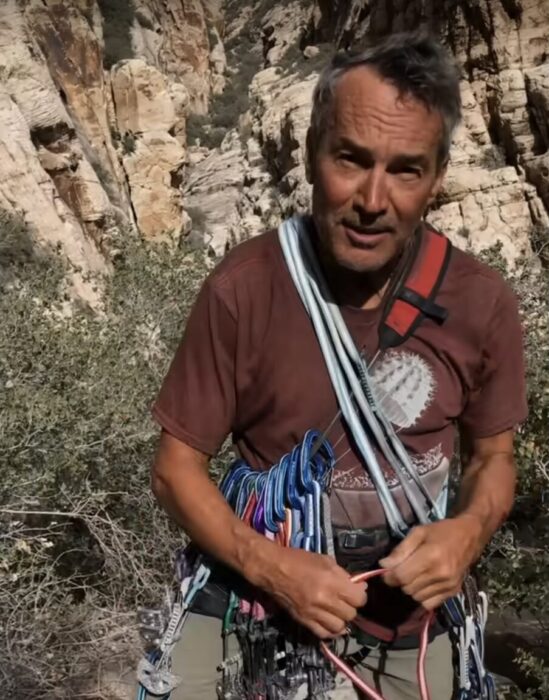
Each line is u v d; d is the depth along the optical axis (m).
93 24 30.72
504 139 15.92
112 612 5.70
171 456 1.89
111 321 8.53
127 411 6.68
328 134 1.72
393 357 1.85
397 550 1.75
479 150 16.00
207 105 45.50
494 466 1.96
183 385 1.89
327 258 1.83
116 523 6.20
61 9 25.61
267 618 1.90
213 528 1.81
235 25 54.16
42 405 6.04
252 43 51.50
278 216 20.55
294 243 1.85
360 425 1.83
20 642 5.09
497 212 15.27
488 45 16.12
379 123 1.67
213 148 39.44
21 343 7.20
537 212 15.13
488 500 1.91
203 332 1.87
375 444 1.87
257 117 26.23
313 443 1.84
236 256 1.88
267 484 1.87
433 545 1.75
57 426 6.05
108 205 20.86
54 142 19.95
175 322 8.94
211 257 11.20
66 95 24.05
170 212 26.97
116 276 9.28
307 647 1.89
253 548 1.77
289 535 1.84
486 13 16.03
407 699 2.06
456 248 1.92
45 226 17.48
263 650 1.90
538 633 5.92
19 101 19.47
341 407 1.83
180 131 29.70
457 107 1.74
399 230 1.74
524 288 7.29
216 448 1.93
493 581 4.77
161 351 8.53
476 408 1.96
